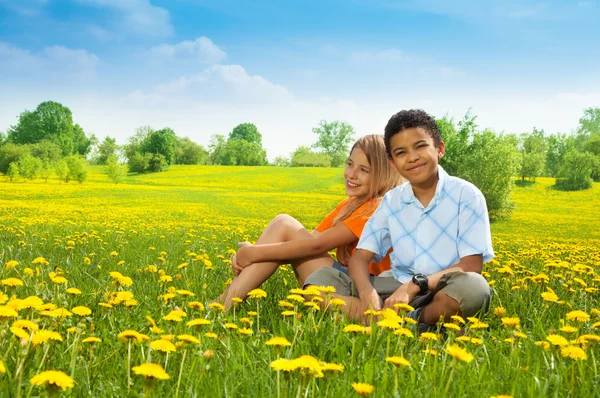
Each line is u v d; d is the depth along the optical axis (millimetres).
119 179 41031
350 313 2227
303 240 2506
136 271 3787
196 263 4156
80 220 12078
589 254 6195
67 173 38656
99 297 2564
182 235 8234
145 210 19938
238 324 2154
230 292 2518
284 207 23906
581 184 26484
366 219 2545
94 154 73062
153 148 70625
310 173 45406
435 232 2344
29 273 2896
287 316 2146
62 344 1646
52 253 4707
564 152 34156
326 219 2852
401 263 2412
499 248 8148
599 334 2191
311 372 1144
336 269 2465
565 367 1530
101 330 1924
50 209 17688
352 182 2666
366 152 2629
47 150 55969
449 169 23672
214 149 85188
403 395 1311
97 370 1492
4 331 1446
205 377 1401
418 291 2168
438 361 1641
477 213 2305
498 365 1624
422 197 2406
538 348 1691
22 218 12180
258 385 1408
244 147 85938
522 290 3059
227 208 22766
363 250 2441
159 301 2600
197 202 25266
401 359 1285
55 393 1021
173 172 52312
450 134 23641
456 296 2039
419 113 2227
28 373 1396
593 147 31562
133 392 1273
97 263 3828
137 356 1614
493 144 22906
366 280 2297
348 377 1425
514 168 22250
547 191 26281
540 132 34406
